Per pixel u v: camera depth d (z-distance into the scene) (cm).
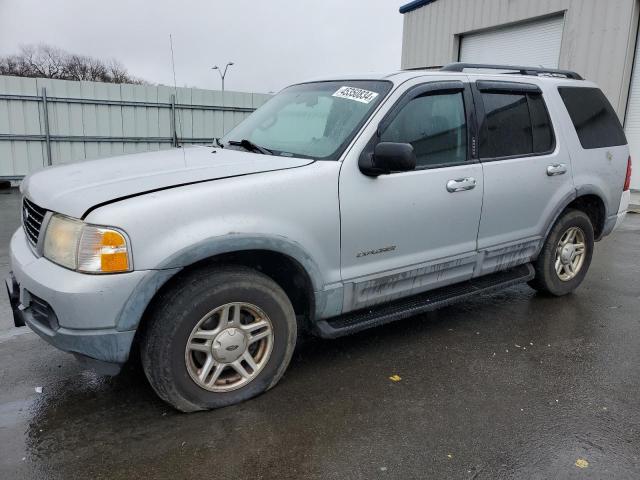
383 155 311
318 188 309
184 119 1450
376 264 343
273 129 383
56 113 1282
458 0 1511
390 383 337
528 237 438
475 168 384
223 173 295
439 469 255
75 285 255
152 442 273
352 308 340
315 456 263
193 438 276
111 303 257
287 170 305
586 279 567
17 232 341
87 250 255
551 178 439
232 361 300
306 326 342
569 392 329
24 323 308
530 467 257
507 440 278
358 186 325
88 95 1308
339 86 382
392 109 345
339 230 320
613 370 359
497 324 437
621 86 1126
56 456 262
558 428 290
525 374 351
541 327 431
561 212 458
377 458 263
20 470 251
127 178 290
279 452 266
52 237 273
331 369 355
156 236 262
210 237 272
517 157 416
